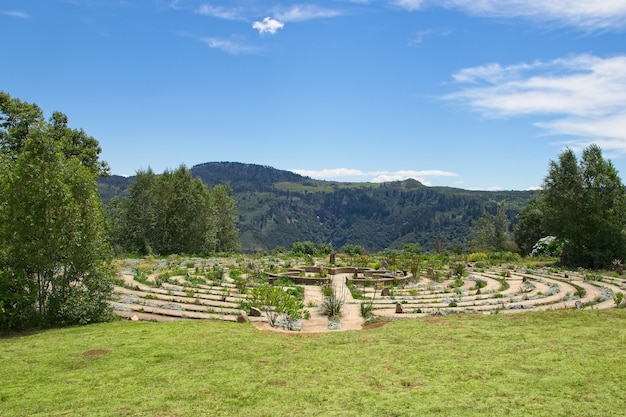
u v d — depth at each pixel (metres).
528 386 9.02
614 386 8.84
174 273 31.86
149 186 60.28
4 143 37.50
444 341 13.07
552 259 51.56
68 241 16.28
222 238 74.25
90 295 16.64
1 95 38.47
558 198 43.62
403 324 15.93
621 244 41.50
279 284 29.86
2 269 15.45
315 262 45.94
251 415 8.00
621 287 28.47
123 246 56.59
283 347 12.82
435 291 27.44
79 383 9.67
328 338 14.12
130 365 10.92
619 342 12.15
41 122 16.58
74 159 17.42
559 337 12.88
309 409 8.23
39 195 15.81
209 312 19.55
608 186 42.34
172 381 9.79
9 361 11.23
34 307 16.00
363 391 9.05
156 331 14.67
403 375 9.99
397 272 36.28
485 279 34.03
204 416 7.99
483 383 9.27
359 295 25.25
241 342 13.29
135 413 8.11
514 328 14.44
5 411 8.21
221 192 75.25
